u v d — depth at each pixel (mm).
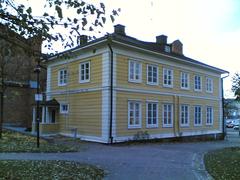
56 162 12180
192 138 30578
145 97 25141
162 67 27312
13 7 5238
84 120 24125
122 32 29859
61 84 27141
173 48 33062
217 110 35438
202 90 32844
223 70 36000
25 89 33594
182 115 29422
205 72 33562
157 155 16406
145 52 25297
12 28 5293
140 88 24719
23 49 5535
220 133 35469
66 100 26328
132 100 23891
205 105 33188
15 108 32844
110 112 22141
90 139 23281
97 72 23266
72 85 25812
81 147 19156
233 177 10289
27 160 12633
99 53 23188
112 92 22391
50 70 28766
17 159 13000
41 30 5457
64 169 10617
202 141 30656
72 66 25984
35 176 9328
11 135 23125
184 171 11523
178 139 28391
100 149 18594
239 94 27125
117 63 23016
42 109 27141
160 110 26656
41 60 6008
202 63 32438
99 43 22484
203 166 12977
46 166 11062
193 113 31062
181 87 29531
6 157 13633
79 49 23812
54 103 27047
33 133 25594
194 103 31312
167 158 15297
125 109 23281
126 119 23281
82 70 24875
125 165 12531
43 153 15539
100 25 5730
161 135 26484
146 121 25016
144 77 25250
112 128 22141
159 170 11586
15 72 23375
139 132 24219
